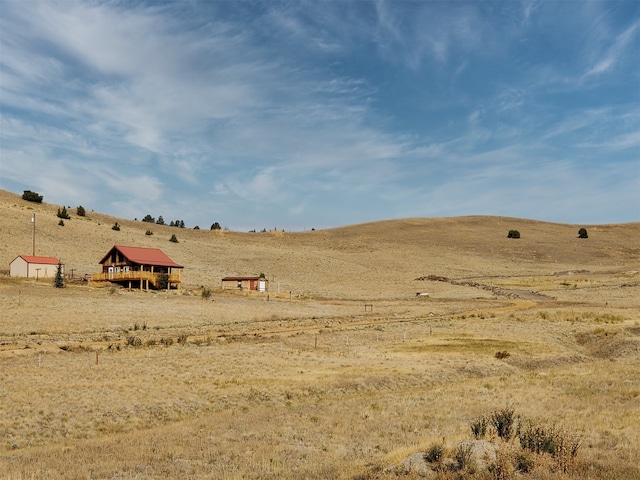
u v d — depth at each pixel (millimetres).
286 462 17969
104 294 78438
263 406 31438
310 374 39562
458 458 14789
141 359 42719
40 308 63281
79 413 28688
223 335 57156
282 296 96500
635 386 29422
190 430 24453
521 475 13828
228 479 15922
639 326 61344
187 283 105000
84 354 44719
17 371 37000
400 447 18344
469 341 56719
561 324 67250
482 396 29422
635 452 16641
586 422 21344
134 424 27906
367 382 37562
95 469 17875
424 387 37094
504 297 101688
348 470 15922
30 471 17516
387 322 71312
